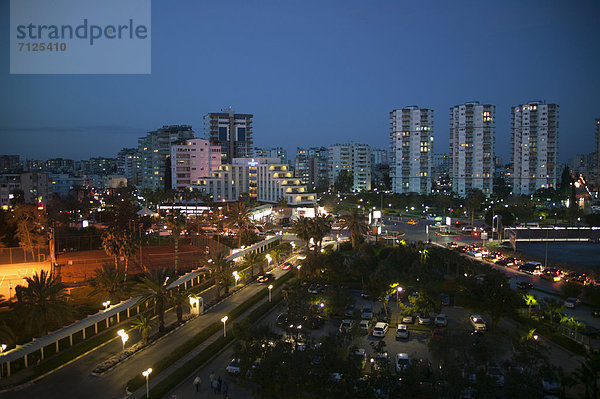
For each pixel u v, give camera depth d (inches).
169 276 2581.2
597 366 1503.4
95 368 1968.5
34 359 2011.6
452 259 3523.6
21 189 7849.4
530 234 5398.6
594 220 5733.3
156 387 1802.4
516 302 2356.1
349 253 4505.4
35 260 4079.7
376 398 1590.8
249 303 2935.5
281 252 4392.2
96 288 2716.5
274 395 1620.3
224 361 2117.4
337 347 1775.3
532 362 1727.4
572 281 3363.7
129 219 4815.5
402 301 3011.8
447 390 1551.4
